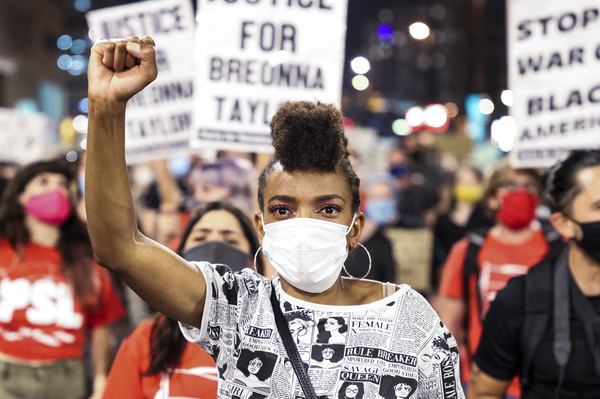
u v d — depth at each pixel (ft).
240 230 11.24
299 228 6.38
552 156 15.75
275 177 6.57
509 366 10.30
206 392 9.73
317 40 15.49
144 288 6.20
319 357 6.42
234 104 15.52
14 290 14.58
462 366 16.19
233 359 6.50
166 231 20.58
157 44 19.01
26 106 105.81
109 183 6.01
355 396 6.35
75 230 15.17
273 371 6.40
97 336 15.42
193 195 18.56
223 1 15.60
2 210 14.89
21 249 14.85
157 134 19.03
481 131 100.89
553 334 9.91
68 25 122.21
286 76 15.49
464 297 16.26
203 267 6.58
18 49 106.32
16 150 30.14
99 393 15.12
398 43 131.13
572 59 15.58
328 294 6.77
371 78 131.13
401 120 99.19
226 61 15.55
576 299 9.91
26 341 14.49
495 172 16.76
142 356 10.05
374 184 21.25
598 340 9.76
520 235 16.05
